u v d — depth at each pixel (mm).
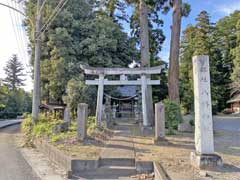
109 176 6062
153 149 7660
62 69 18250
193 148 7809
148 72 12227
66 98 17203
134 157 6562
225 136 11328
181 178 4711
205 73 5781
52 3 19000
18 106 38906
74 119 15688
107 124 13414
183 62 40094
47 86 18922
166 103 12109
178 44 14500
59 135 9539
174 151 7340
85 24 20344
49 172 6547
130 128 13742
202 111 5707
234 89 35562
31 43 20531
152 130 11609
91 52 19562
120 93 22312
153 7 16469
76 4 20953
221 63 40688
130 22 22109
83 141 8672
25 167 7047
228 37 40250
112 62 20781
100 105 12328
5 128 19578
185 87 35938
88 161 6293
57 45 18969
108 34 20469
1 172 6465
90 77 18922
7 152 9336
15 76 54719
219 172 5117
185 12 15281
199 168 5391
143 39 15781
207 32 40469
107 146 8148
